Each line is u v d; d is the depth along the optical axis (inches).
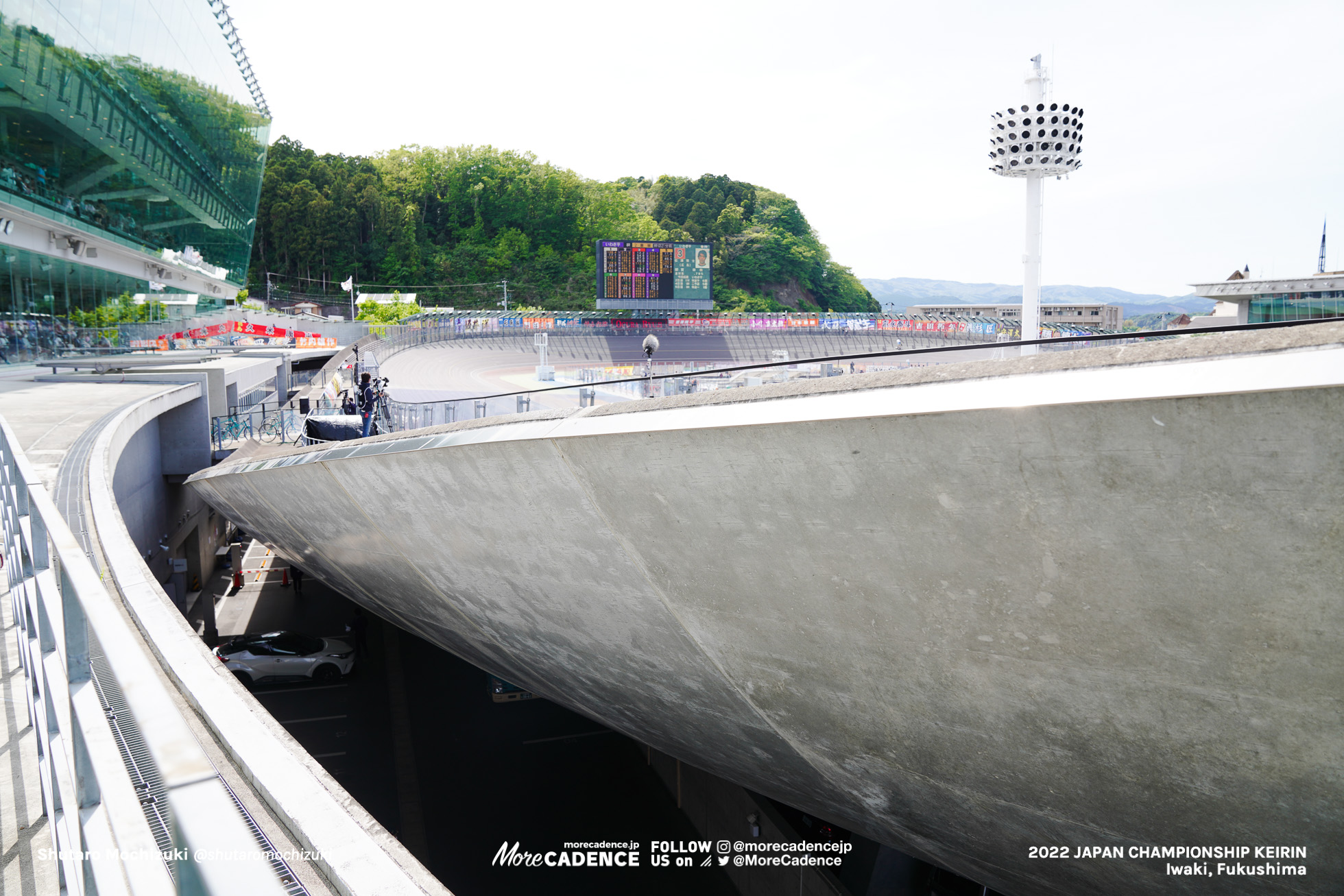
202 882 23.5
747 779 294.4
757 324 3034.0
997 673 165.3
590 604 247.6
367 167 4977.9
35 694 105.3
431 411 820.0
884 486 155.4
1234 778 147.5
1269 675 133.0
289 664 674.2
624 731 348.5
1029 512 141.2
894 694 187.9
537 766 569.0
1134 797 163.8
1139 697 149.3
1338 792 136.9
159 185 1518.2
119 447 429.1
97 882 63.1
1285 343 110.6
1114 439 125.6
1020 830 195.5
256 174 2188.7
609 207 5526.6
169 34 1363.2
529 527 240.2
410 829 491.2
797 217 6525.6
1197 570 130.3
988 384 135.5
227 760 97.8
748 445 168.6
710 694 240.1
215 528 933.8
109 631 50.2
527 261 5054.1
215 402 775.1
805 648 197.2
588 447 197.8
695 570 204.2
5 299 1091.9
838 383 156.7
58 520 88.0
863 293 6732.3
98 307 1434.5
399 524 309.9
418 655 745.6
